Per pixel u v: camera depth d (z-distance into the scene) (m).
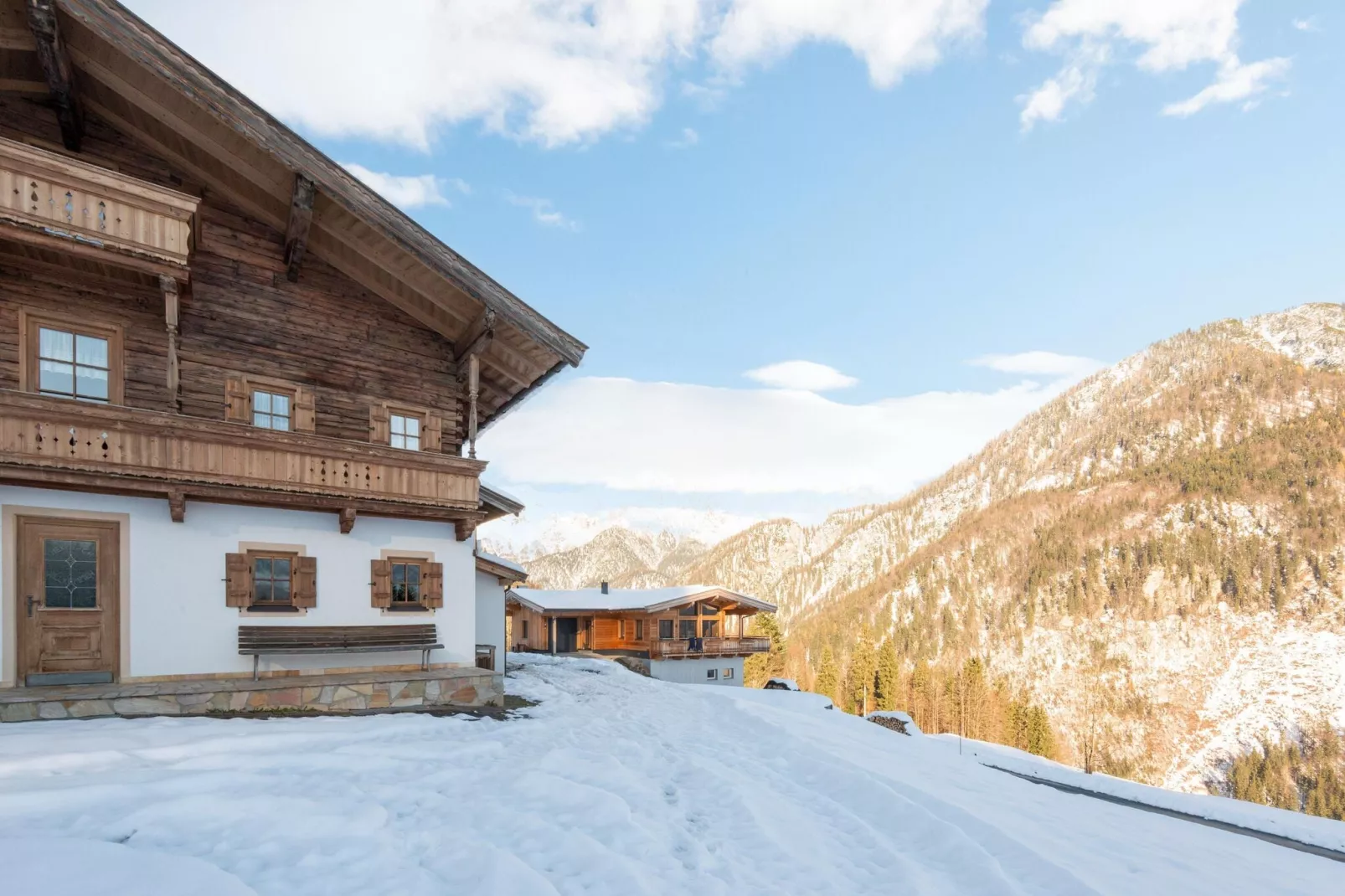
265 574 11.44
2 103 10.30
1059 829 8.04
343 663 11.95
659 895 4.82
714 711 14.41
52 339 10.22
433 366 14.02
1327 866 8.62
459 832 5.65
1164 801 12.92
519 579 18.72
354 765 7.36
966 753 16.88
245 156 11.13
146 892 4.04
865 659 62.16
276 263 12.31
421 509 12.63
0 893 3.82
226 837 5.15
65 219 9.23
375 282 13.22
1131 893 5.79
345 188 11.05
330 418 12.63
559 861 5.21
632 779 7.66
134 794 5.71
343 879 4.63
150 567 10.29
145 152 11.31
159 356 11.07
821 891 5.22
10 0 9.24
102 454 9.59
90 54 9.95
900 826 6.93
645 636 38.75
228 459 10.59
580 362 13.36
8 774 5.95
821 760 9.41
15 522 9.34
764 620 56.56
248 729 8.66
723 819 6.71
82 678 9.66
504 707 12.58
